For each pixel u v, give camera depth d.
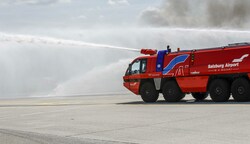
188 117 13.75
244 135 9.94
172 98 21.05
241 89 18.81
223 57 19.31
